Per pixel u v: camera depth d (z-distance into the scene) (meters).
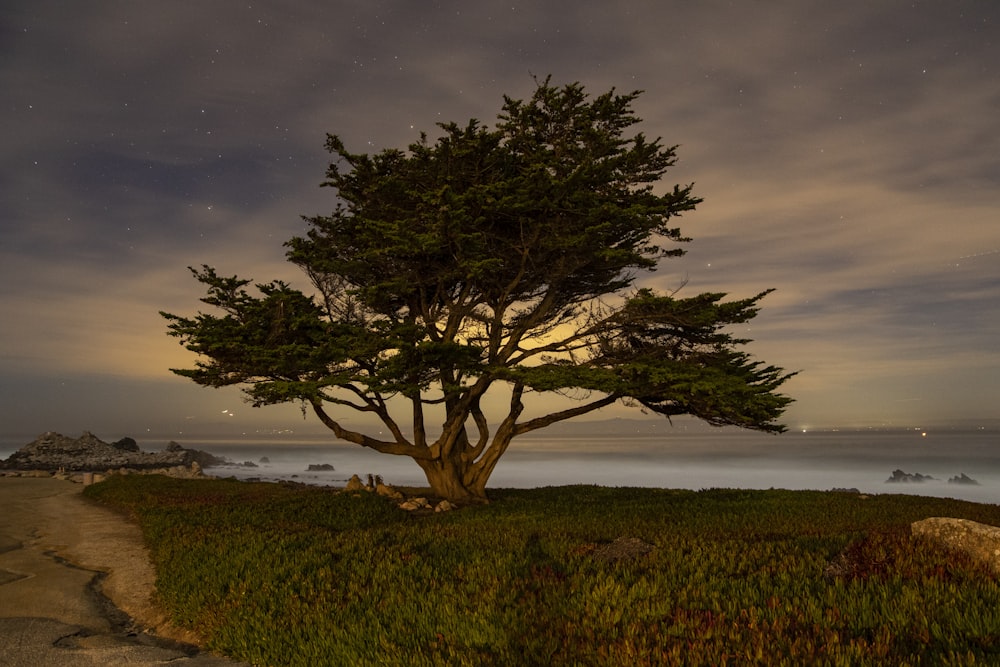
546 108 20.72
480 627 7.82
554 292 22.72
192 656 8.58
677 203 20.31
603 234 19.48
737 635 6.57
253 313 19.52
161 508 20.89
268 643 8.28
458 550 12.13
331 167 21.00
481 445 24.84
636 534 13.40
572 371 19.00
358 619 8.61
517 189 18.77
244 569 11.21
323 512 19.81
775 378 20.11
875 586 7.60
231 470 96.00
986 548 8.21
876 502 19.44
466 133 19.61
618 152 20.62
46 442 81.56
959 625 6.29
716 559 9.84
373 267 21.67
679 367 19.38
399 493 24.09
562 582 9.28
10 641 9.05
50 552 15.82
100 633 9.72
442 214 18.00
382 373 18.75
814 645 6.14
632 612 7.73
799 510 17.77
